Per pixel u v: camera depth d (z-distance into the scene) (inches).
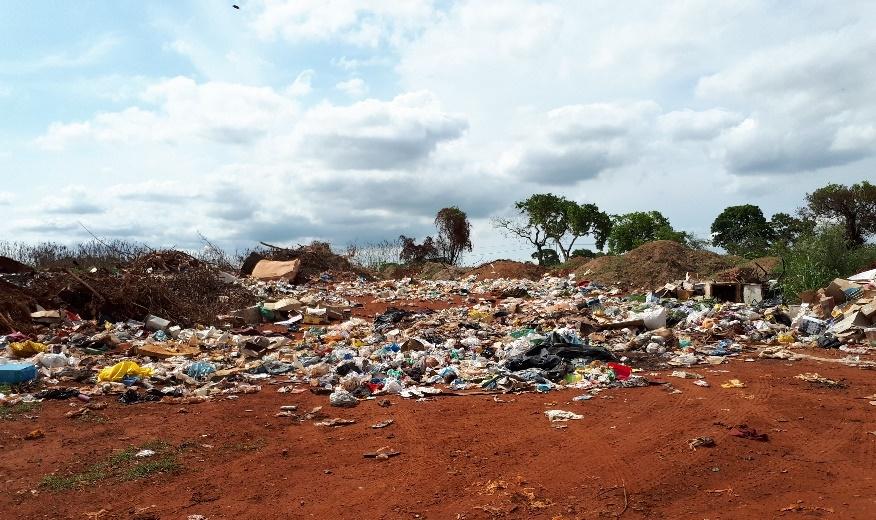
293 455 282.7
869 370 429.4
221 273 913.5
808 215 1419.8
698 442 278.2
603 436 294.4
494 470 258.2
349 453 283.4
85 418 331.0
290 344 579.2
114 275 774.5
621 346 518.6
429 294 961.5
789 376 409.4
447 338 574.2
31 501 232.7
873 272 729.6
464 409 348.8
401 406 358.0
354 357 486.9
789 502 223.0
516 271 1259.8
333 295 962.1
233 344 550.6
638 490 235.0
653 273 1134.4
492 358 487.8
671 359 472.1
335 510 225.8
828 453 269.0
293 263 1121.4
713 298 809.5
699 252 1211.2
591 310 736.3
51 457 275.3
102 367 446.0
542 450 279.1
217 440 301.9
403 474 256.8
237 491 243.1
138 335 585.3
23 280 725.9
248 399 379.2
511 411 341.4
